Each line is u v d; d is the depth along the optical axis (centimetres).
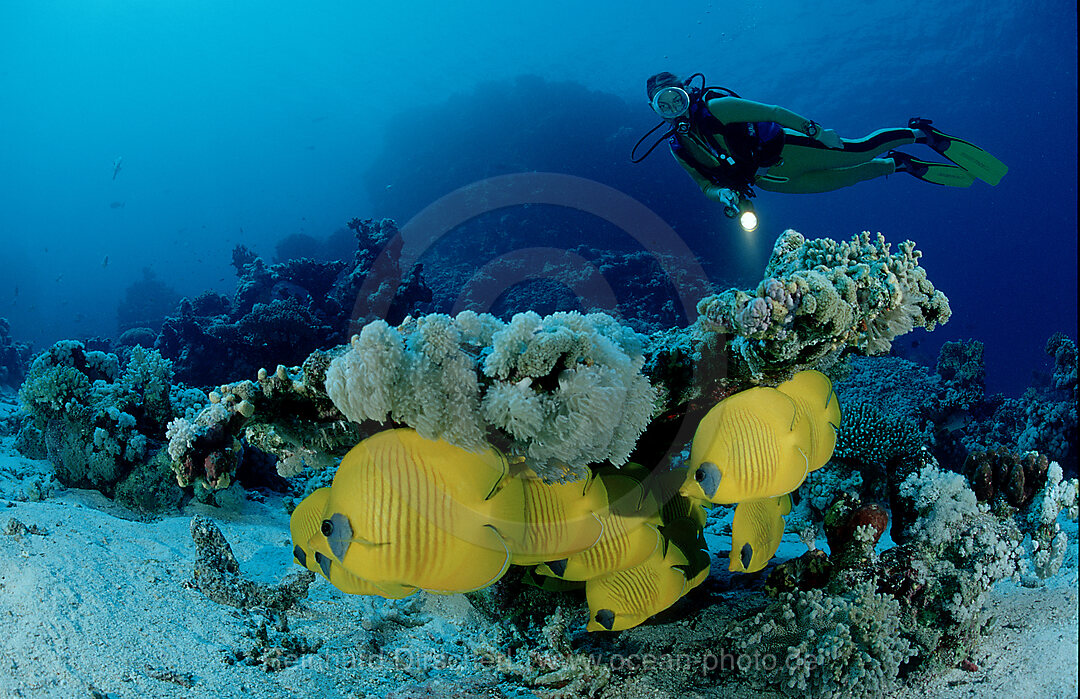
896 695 245
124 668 227
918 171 445
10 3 7262
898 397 841
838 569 287
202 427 234
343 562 150
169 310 2656
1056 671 241
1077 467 701
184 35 7300
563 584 286
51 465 553
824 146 382
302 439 253
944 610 261
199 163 7450
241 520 473
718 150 395
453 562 157
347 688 247
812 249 251
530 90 3139
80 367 552
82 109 8375
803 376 229
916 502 295
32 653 223
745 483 188
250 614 296
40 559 291
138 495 476
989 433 827
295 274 1189
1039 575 307
